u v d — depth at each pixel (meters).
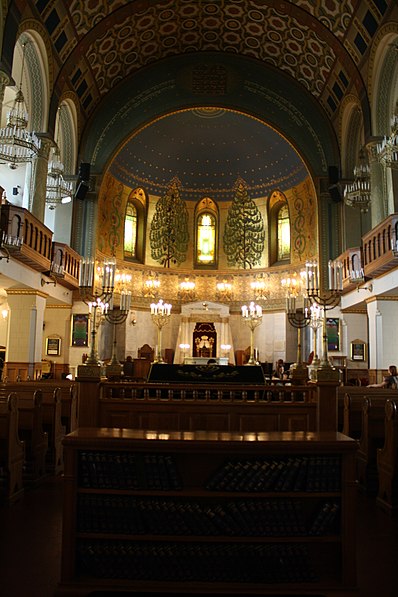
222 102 22.86
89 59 19.67
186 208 27.56
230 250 27.30
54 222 21.72
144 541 4.97
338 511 4.98
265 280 26.45
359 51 17.59
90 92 21.47
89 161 22.34
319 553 5.15
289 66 22.08
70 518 4.82
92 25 18.23
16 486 7.66
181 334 25.77
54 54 17.38
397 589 4.84
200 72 22.91
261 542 4.84
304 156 22.52
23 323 17.88
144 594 4.75
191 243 27.45
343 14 17.17
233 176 27.25
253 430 8.49
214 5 19.86
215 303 25.81
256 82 22.88
